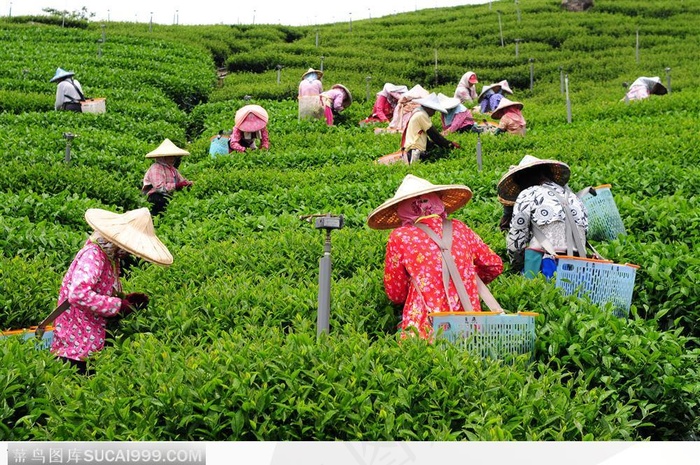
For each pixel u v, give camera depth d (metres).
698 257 8.98
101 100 23.05
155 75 29.72
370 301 7.89
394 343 6.18
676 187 12.32
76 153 17.16
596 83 32.12
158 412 5.32
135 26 47.41
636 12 48.06
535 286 7.74
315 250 9.68
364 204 12.90
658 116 20.81
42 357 6.49
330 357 5.75
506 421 5.48
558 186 8.56
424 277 7.20
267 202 13.45
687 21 44.44
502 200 9.14
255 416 5.27
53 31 38.91
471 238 7.53
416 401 5.55
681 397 6.81
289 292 8.15
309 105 22.50
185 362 5.80
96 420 5.28
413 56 38.81
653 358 6.76
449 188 7.56
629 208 10.65
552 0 53.28
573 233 8.27
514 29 43.56
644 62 34.25
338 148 18.28
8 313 8.05
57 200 12.63
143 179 15.88
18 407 5.90
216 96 28.98
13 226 10.69
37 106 23.45
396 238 7.39
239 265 9.55
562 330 6.99
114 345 7.02
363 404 5.32
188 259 9.66
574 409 5.57
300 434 5.31
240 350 5.91
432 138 16.55
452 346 6.00
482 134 19.06
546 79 34.06
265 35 45.47
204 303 7.96
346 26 50.62
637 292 8.80
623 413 5.84
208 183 15.23
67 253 10.28
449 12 54.34
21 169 14.08
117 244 7.45
